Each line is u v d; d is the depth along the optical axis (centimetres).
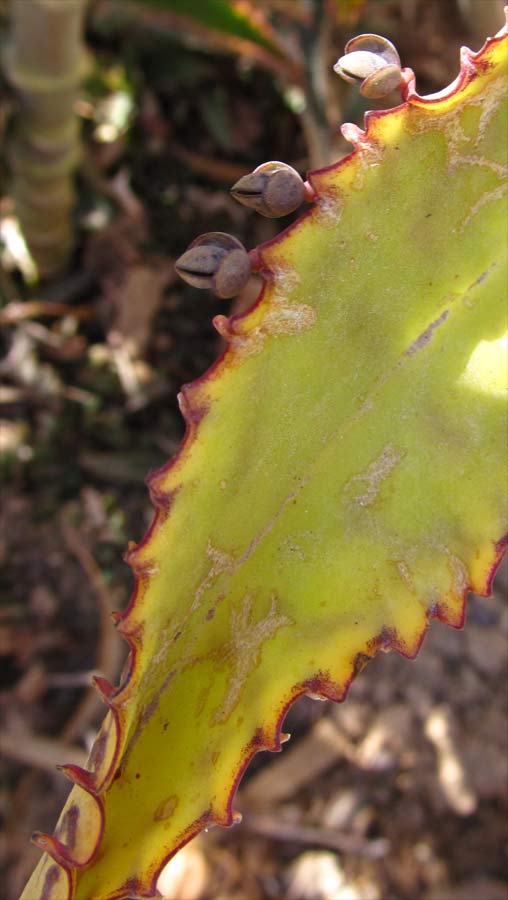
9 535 30
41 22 23
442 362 11
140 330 33
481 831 28
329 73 29
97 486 31
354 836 28
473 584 11
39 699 29
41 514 31
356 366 11
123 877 10
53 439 31
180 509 11
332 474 11
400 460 11
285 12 27
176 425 32
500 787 28
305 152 35
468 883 27
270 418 11
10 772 28
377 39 11
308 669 11
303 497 11
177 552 11
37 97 25
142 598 10
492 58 11
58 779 28
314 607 11
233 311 33
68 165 28
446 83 35
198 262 11
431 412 11
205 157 35
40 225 30
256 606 11
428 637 30
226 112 35
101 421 32
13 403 32
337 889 27
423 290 11
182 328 33
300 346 11
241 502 11
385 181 11
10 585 30
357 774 29
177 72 35
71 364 32
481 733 29
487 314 11
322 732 29
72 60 24
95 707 28
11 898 27
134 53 35
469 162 11
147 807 11
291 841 28
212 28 27
